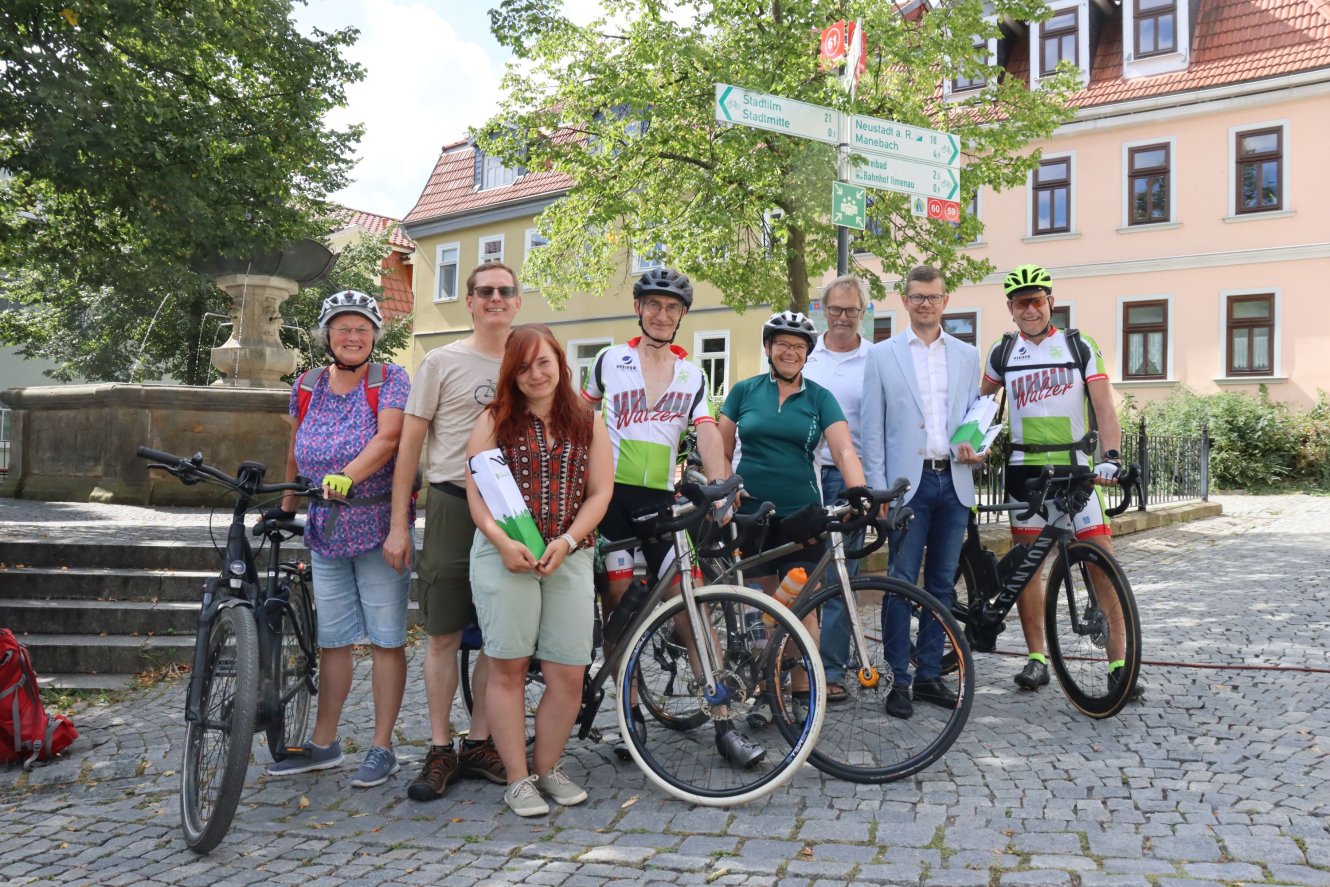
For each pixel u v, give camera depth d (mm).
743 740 3777
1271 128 21781
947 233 13859
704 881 3010
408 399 4027
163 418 10812
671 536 3891
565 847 3316
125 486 10875
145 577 6641
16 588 6617
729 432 4688
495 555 3619
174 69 12398
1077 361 5055
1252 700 4770
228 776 3250
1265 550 10656
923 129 7602
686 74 13750
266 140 13273
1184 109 22578
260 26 13234
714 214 13289
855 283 5133
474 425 3764
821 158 12633
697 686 3834
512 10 14305
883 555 7645
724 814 3551
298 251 12984
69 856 3367
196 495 10719
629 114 14305
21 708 4367
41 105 10578
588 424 3713
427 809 3709
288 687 4012
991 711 4703
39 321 25953
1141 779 3742
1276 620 6715
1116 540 11781
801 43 12750
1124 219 23328
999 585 4973
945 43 12984
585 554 3727
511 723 3664
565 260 16562
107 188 11430
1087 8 24000
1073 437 5059
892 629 3947
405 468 3949
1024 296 5102
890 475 4805
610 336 27344
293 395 4246
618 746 4199
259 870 3209
